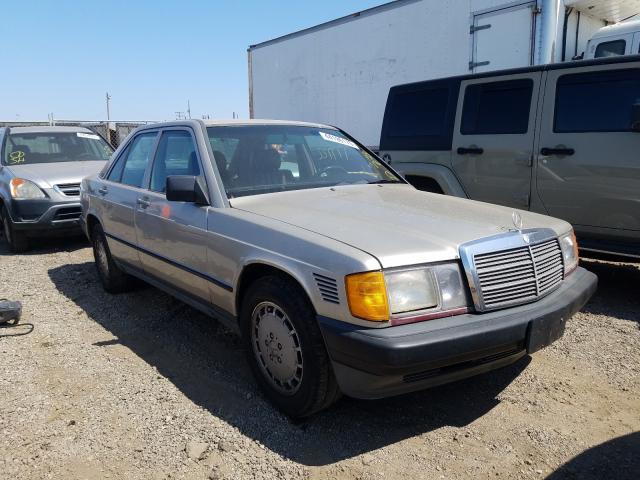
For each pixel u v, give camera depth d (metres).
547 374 3.62
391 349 2.48
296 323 2.89
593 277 3.51
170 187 3.63
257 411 3.20
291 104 13.63
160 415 3.17
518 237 2.98
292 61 13.36
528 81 5.55
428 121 6.44
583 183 5.12
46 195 7.47
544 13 8.33
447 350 2.57
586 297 3.32
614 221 4.98
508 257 2.91
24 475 2.65
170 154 4.34
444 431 2.98
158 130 4.67
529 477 2.59
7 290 5.75
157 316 4.86
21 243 7.68
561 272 3.32
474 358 2.69
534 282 2.99
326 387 2.88
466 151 6.01
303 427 3.03
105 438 2.95
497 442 2.87
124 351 4.11
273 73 14.07
